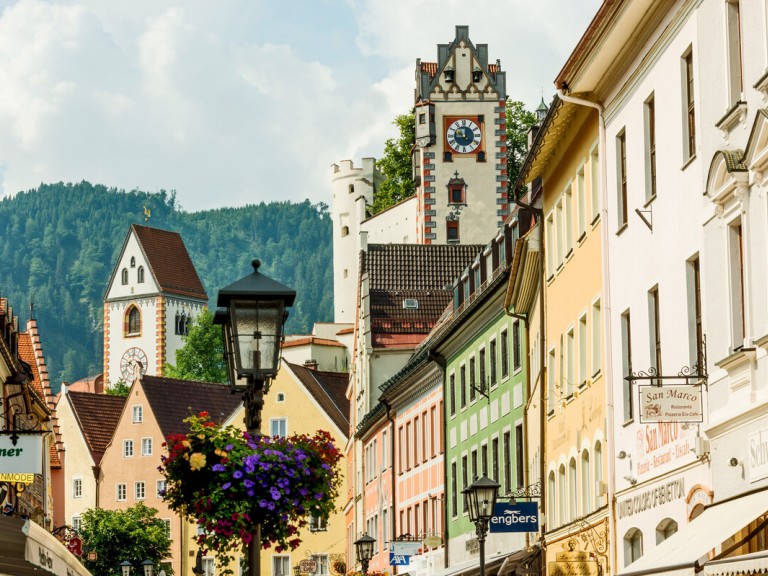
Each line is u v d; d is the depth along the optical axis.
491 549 51.94
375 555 80.00
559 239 40.69
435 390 63.97
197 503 20.42
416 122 116.38
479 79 116.25
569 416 38.91
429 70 118.25
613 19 29.86
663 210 28.81
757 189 22.80
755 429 22.94
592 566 35.19
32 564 20.66
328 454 20.95
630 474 31.55
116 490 126.38
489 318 52.44
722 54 24.81
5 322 54.81
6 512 36.25
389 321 87.62
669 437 28.36
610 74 32.56
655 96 29.41
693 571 19.97
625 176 32.53
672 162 28.14
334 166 176.12
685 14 27.11
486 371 53.44
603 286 33.62
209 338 175.88
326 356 153.00
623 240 32.19
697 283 27.06
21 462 31.11
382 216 127.69
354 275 173.00
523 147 122.25
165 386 129.50
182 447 20.48
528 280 44.69
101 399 133.62
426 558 62.28
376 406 78.50
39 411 63.69
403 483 72.12
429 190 115.19
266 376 20.06
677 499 27.61
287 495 20.61
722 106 24.83
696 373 26.45
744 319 23.94
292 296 20.17
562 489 40.53
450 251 92.19
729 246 24.45
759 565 18.06
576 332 37.75
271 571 106.38
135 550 100.81
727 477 24.34
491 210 115.12
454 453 59.72
